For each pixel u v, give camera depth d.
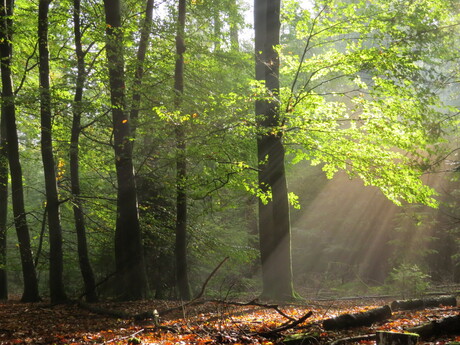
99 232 20.89
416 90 14.66
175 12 19.16
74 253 22.56
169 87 17.77
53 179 16.77
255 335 7.74
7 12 16.95
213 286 23.09
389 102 14.88
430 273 25.56
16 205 17.16
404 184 15.64
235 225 25.55
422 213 23.81
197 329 8.59
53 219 16.62
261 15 16.77
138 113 19.05
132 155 17.11
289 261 15.84
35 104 16.23
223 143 15.41
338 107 15.28
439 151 15.42
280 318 10.20
